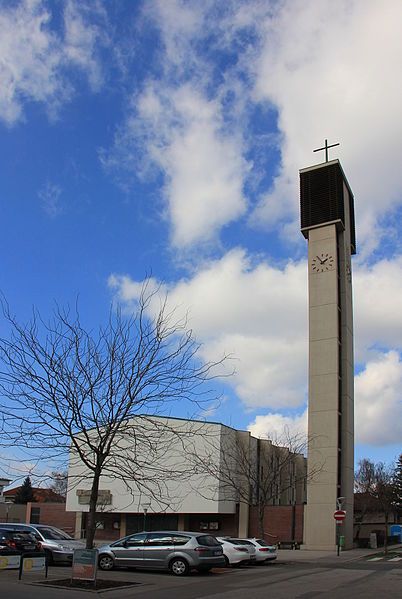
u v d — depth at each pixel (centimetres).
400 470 7012
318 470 3994
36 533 2183
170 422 3919
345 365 4291
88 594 1363
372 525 5412
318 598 1334
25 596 1289
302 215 4634
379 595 1396
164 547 1984
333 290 4334
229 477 4022
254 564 2577
